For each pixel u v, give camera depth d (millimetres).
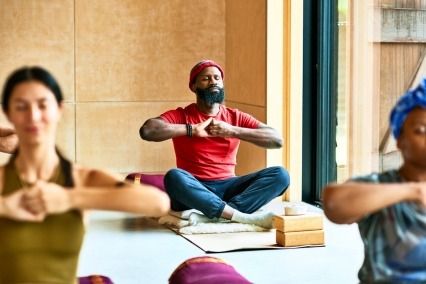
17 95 2758
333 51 7590
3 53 8422
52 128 2814
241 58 8344
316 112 7758
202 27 8789
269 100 7734
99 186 2859
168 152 8836
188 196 6410
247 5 8156
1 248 2768
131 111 8742
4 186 2826
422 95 2896
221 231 6359
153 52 8727
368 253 2980
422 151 2900
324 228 6578
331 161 7629
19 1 8438
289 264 5441
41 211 2652
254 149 8039
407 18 6680
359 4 7195
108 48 8641
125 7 8641
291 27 7676
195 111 6836
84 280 4082
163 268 5332
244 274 5172
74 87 8594
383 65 6926
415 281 2904
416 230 2893
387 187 2842
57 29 8523
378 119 6984
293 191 7793
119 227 6625
